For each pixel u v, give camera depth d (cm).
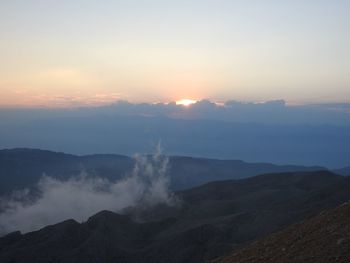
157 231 18400
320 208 15975
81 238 17125
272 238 3503
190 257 14725
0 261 15825
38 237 18050
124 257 15825
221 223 16638
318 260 2672
